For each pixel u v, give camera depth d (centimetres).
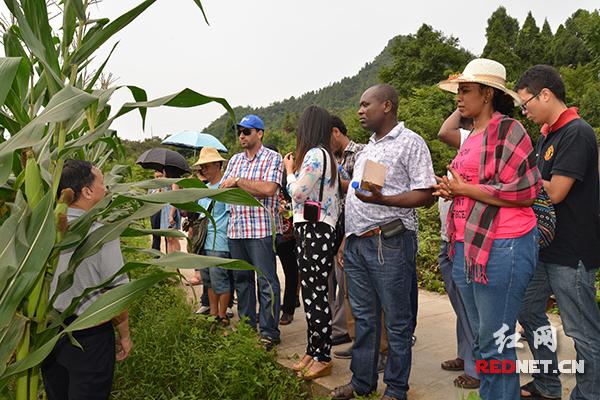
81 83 188
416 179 238
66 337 192
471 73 210
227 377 289
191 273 655
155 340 333
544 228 220
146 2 153
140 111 177
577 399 225
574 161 211
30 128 130
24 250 141
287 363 317
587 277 218
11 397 171
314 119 287
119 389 298
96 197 199
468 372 274
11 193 176
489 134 202
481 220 197
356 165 266
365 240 249
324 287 287
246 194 162
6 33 171
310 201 278
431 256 600
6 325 139
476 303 203
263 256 344
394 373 248
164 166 545
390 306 245
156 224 616
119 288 153
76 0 160
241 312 372
